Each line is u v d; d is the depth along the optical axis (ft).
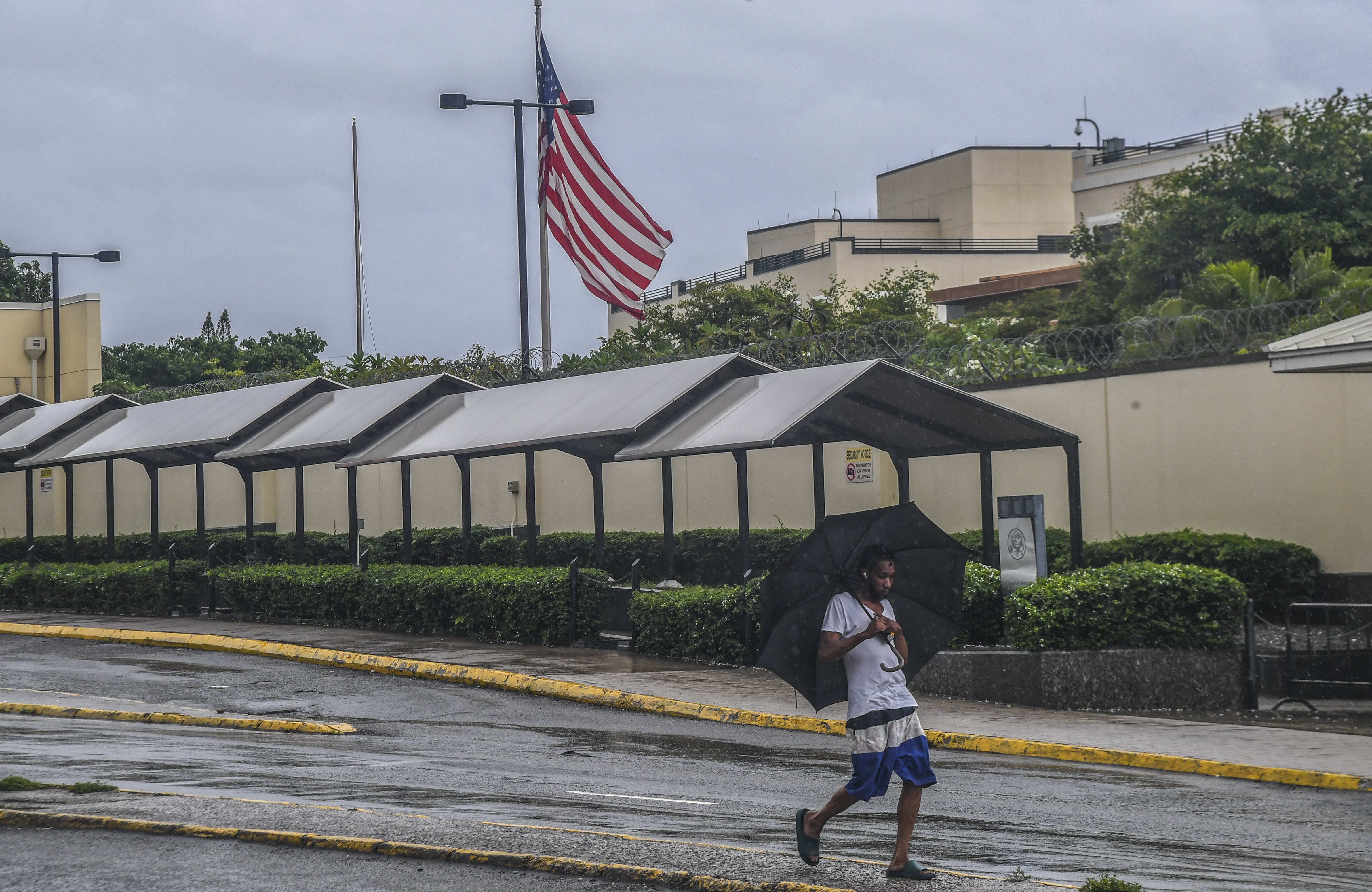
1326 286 99.91
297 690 61.00
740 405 67.36
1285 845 32.12
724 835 31.99
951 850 30.89
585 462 96.17
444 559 107.96
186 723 53.88
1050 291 219.20
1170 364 73.51
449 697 59.16
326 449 88.63
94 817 32.71
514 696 59.21
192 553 116.37
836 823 34.37
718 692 56.44
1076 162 306.96
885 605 28.48
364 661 67.62
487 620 75.00
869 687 27.43
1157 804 37.37
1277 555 66.59
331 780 40.04
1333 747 44.70
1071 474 66.18
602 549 81.10
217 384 128.16
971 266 295.28
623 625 71.31
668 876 27.09
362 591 82.07
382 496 121.80
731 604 63.62
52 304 172.65
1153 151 290.76
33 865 29.14
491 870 28.66
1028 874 28.22
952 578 30.32
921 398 64.59
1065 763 44.39
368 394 92.27
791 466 92.43
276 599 86.48
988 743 46.65
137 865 29.19
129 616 92.43
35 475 141.08
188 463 101.04
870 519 29.48
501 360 105.09
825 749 46.50
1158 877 28.07
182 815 33.09
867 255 291.17
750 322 194.59
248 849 30.60
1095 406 76.89
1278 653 55.77
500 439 75.72
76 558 125.59
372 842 30.14
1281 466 68.85
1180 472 73.00
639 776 41.16
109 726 52.90
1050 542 76.43
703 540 92.27
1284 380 68.74
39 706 57.06
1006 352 83.25
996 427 66.69
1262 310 75.00
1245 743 45.55
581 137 99.86
